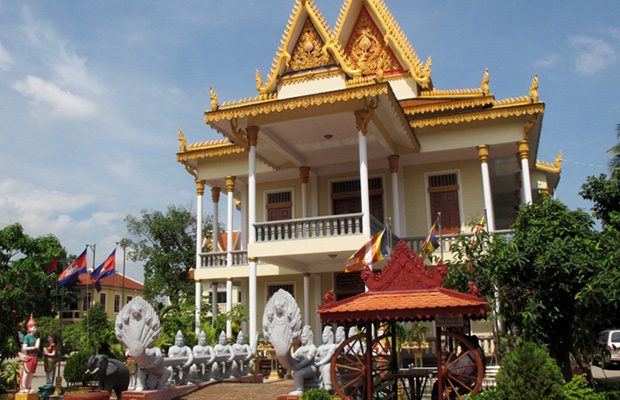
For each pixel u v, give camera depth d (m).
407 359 16.59
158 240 43.34
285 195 23.48
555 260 10.77
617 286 9.87
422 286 9.04
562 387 8.67
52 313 42.88
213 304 24.08
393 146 19.59
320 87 17.61
